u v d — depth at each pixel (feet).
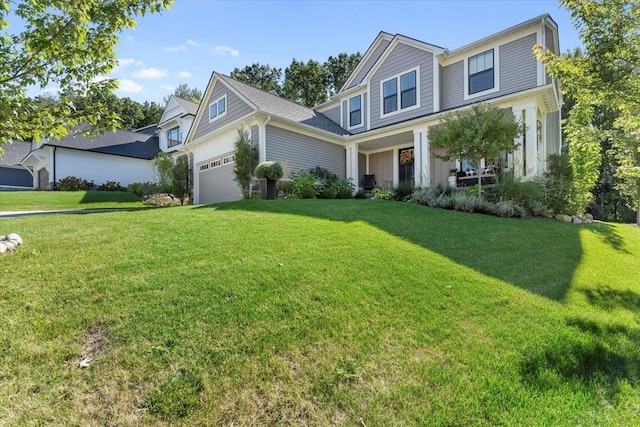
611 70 15.30
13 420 6.05
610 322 10.61
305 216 21.31
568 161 33.09
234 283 10.91
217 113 47.98
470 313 10.34
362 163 52.47
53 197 49.11
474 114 28.45
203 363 7.54
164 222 18.66
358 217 21.71
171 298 9.87
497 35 37.32
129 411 6.36
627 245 22.89
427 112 42.60
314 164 44.11
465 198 27.84
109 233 16.19
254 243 14.98
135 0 12.87
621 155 22.00
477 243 18.01
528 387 7.38
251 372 7.35
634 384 7.79
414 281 12.16
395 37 45.65
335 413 6.50
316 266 12.71
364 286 11.42
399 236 17.80
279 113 42.80
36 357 7.48
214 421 6.22
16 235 14.33
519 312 10.72
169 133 76.38
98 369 7.27
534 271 14.76
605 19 15.26
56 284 10.48
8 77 11.97
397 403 6.77
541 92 30.19
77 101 14.06
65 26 11.42
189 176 51.19
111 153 67.82
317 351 8.13
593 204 51.39
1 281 10.53
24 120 12.12
